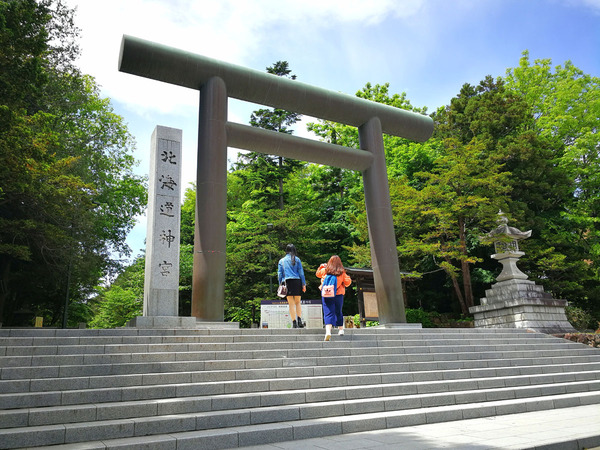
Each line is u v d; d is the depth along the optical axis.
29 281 22.89
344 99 15.12
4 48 12.28
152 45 12.30
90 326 32.62
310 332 9.82
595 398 8.28
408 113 16.30
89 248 22.19
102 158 28.22
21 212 18.33
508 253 16.95
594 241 24.70
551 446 4.75
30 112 19.05
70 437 4.61
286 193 28.98
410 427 5.94
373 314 17.09
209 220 11.89
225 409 5.85
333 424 5.60
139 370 6.50
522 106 25.50
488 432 5.45
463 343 10.97
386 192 14.95
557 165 25.64
